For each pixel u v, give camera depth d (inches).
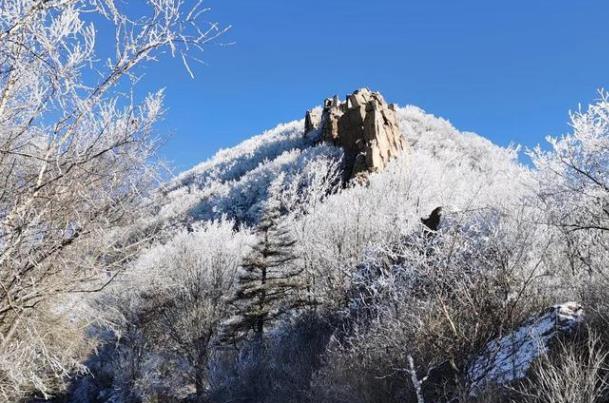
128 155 138.6
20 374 133.4
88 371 183.3
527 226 281.1
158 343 946.1
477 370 246.2
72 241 135.5
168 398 884.0
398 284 323.0
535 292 281.7
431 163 1498.5
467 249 291.1
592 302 230.1
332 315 603.8
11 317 136.1
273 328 879.7
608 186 221.1
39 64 124.3
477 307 274.8
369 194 1194.6
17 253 128.9
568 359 166.6
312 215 1112.2
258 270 1007.6
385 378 303.6
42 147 132.1
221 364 856.3
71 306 149.1
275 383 555.8
